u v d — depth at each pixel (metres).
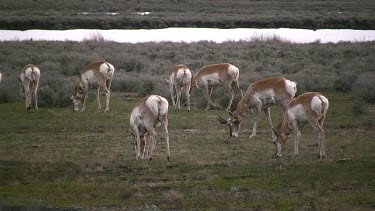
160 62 133.62
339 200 42.78
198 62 129.88
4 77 112.00
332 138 65.44
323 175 49.41
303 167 52.34
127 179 50.44
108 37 196.62
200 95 98.75
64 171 53.53
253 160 55.62
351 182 47.28
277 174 50.25
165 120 56.12
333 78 108.62
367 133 68.25
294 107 55.91
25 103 93.62
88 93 95.00
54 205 43.66
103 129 72.56
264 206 41.88
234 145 62.94
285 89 64.94
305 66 125.81
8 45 155.25
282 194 44.59
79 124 75.44
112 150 61.47
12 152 61.00
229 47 152.50
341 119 76.31
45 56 135.88
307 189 45.78
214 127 73.25
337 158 55.75
